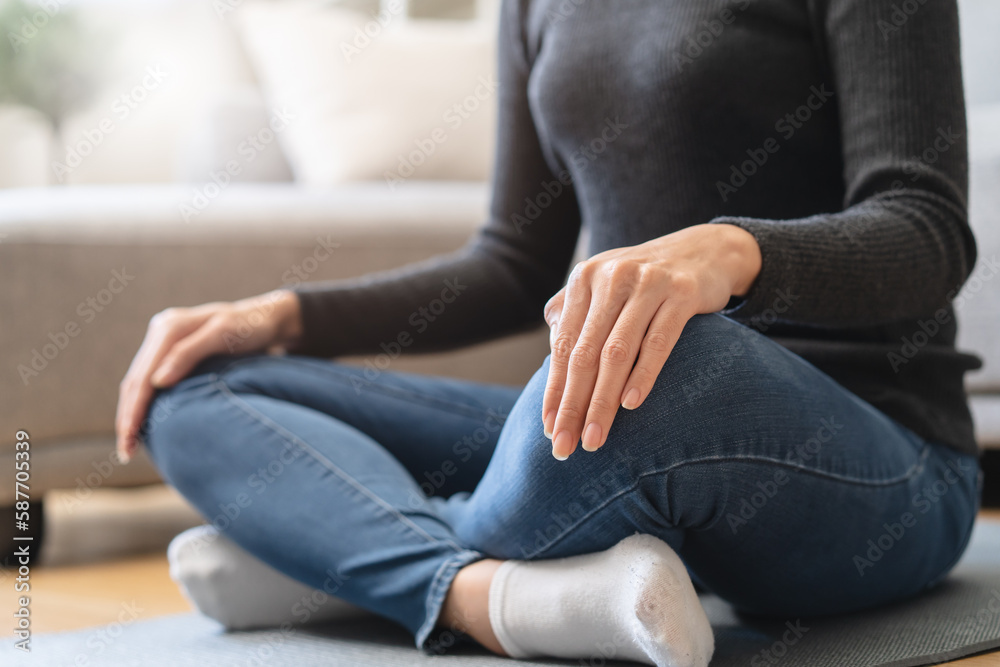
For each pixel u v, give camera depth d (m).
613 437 0.67
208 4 3.82
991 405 1.64
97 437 1.64
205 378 1.02
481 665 0.75
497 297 1.23
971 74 1.92
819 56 0.89
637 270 0.68
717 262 0.70
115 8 3.82
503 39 1.22
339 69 2.47
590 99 0.99
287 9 2.60
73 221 1.63
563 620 0.72
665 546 0.70
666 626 0.65
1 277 1.57
